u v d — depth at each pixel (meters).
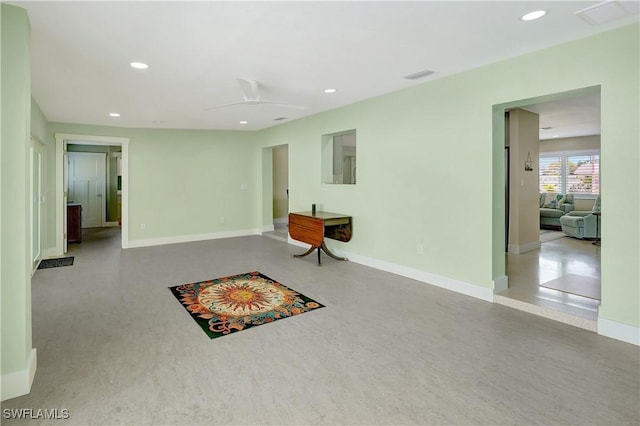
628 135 2.56
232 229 7.43
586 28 2.57
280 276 4.43
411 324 2.97
